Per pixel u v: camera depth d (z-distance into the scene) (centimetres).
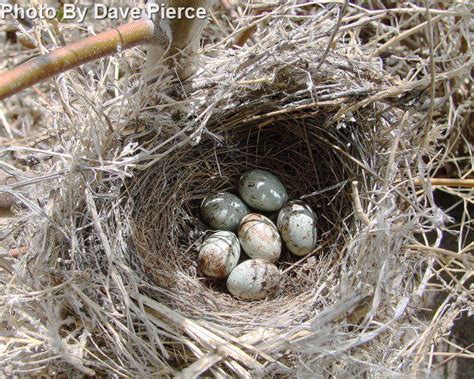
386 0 31
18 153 27
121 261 23
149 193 26
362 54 26
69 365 22
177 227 28
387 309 22
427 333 24
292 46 24
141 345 21
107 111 24
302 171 29
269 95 25
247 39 28
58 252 22
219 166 28
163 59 22
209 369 21
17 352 21
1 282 24
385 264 21
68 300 22
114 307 22
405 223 23
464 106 28
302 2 31
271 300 26
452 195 32
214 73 25
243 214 28
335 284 24
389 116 25
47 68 18
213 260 26
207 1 22
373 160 24
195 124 25
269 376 21
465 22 27
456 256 22
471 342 30
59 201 22
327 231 27
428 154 26
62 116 24
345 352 21
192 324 22
